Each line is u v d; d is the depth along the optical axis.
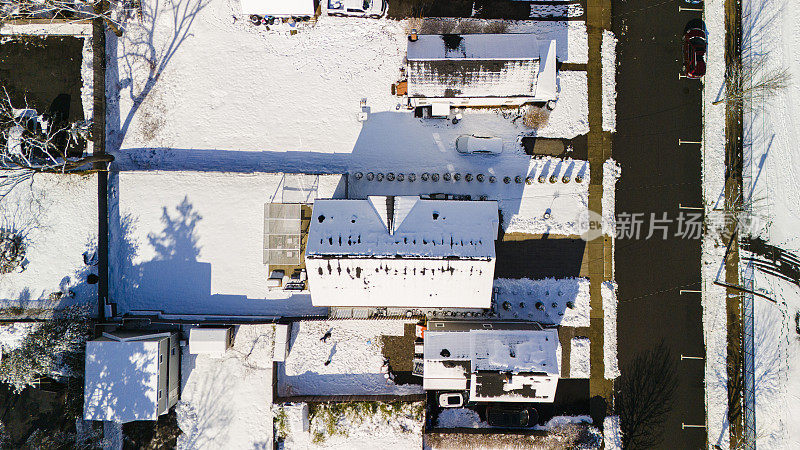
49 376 25.55
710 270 26.50
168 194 26.08
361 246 22.62
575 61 26.66
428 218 23.30
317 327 26.33
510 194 26.53
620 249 26.41
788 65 26.59
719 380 26.20
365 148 26.78
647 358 26.25
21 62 26.52
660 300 26.31
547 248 26.42
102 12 26.34
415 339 26.20
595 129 26.55
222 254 26.09
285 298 26.22
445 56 24.06
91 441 25.77
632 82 26.67
